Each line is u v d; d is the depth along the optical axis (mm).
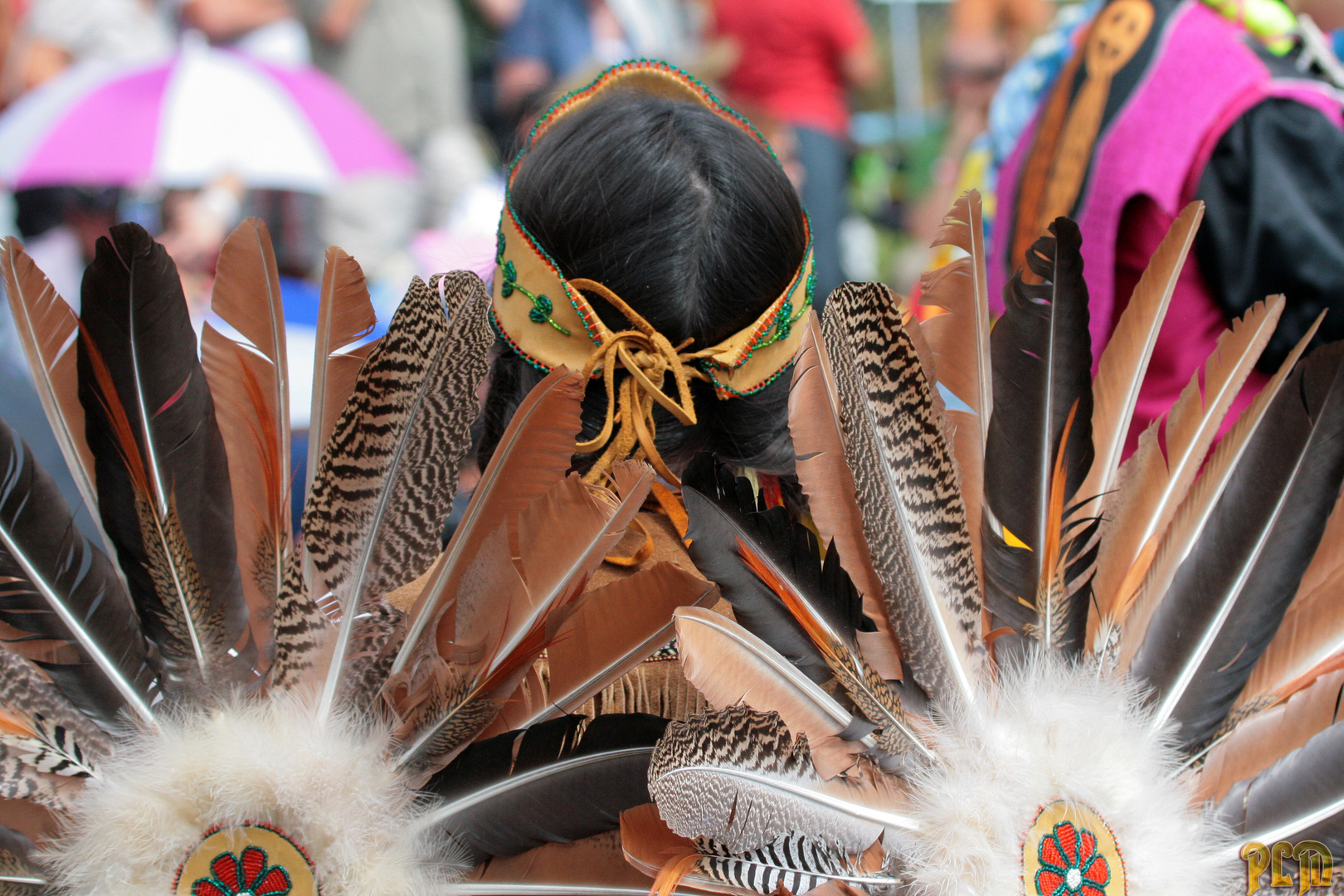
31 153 8328
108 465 2555
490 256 7219
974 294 2699
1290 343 5074
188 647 2568
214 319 6746
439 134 9406
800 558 2529
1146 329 2836
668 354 2955
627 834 2457
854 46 9117
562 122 3268
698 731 2361
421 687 2553
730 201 3086
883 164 12000
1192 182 5211
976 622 2625
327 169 8406
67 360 2609
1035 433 2639
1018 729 2564
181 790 2420
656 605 2590
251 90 8531
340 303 2648
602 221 3053
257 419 2609
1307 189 5043
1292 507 2732
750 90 8953
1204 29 5344
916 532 2574
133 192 8211
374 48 9484
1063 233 2572
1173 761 2662
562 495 2508
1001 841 2479
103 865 2396
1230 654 2709
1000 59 9258
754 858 2451
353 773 2457
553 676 2633
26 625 2525
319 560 2541
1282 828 2629
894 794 2559
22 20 9414
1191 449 2834
